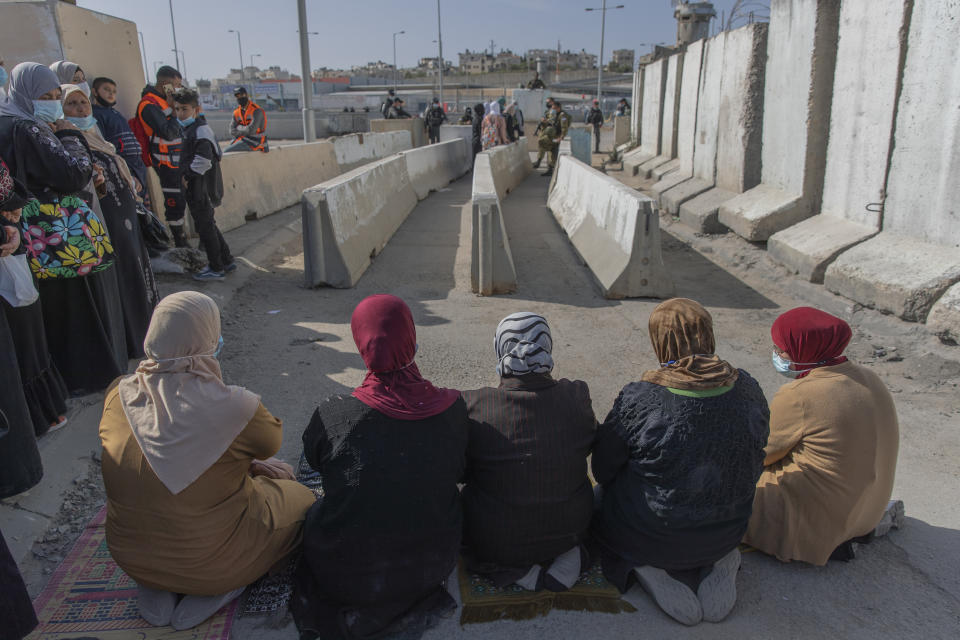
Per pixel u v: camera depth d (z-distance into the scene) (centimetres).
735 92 923
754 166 895
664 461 247
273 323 576
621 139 2319
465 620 257
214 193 627
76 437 363
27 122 324
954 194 527
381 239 864
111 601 264
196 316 237
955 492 341
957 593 273
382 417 239
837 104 696
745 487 252
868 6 630
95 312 375
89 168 351
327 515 247
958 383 456
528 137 2455
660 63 1549
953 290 500
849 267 598
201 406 235
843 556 289
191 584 250
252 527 258
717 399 246
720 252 841
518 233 1005
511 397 260
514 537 264
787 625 257
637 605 266
